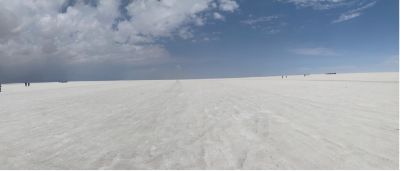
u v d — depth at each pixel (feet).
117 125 25.57
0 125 26.37
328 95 47.93
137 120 27.99
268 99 44.29
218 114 30.30
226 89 76.95
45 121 28.19
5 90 100.94
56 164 15.19
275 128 22.33
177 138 20.15
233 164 14.43
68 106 41.14
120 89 94.84
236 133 21.07
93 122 27.30
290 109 32.27
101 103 45.16
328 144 17.35
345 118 25.53
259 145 17.69
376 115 26.61
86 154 16.81
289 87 77.56
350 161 14.28
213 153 16.37
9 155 16.90
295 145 17.42
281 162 14.51
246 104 38.45
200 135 20.84
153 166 14.52
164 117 29.40
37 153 17.21
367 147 16.47
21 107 40.65
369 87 64.90
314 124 23.36
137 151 17.20
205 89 80.94
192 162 14.93
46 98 57.21
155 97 55.77
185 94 62.18
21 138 21.03
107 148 18.01
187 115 30.30
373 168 13.25
